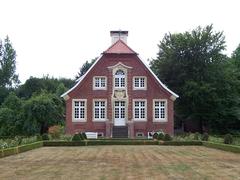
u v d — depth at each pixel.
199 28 81.56
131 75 69.44
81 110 69.00
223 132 82.69
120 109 69.38
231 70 82.75
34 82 115.56
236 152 38.91
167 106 69.25
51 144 51.44
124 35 73.06
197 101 78.44
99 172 23.08
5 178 20.59
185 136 62.06
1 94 106.19
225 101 80.50
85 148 46.16
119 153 37.88
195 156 34.56
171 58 81.31
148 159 31.58
